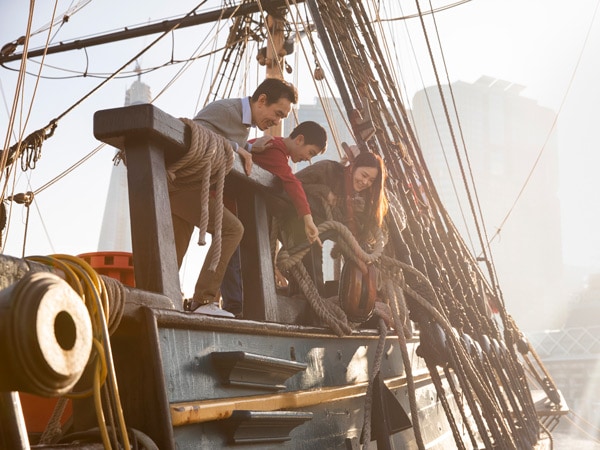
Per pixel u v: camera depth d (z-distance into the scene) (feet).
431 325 16.17
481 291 25.61
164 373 7.38
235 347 9.16
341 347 13.24
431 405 20.83
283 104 12.75
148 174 8.75
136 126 8.59
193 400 7.89
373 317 15.48
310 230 12.60
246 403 8.79
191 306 11.23
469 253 24.40
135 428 7.04
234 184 11.57
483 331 22.77
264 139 12.80
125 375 7.18
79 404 7.20
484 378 18.95
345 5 18.35
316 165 14.40
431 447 19.72
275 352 10.41
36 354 3.74
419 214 17.81
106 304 5.75
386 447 12.96
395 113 19.56
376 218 14.29
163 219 8.80
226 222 11.21
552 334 231.71
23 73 13.76
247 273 11.69
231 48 41.78
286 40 42.32
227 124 12.44
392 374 16.76
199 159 9.61
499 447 17.38
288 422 9.61
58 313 3.99
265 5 40.27
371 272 13.71
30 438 10.33
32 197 25.80
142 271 8.55
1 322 3.71
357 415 13.50
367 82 17.66
